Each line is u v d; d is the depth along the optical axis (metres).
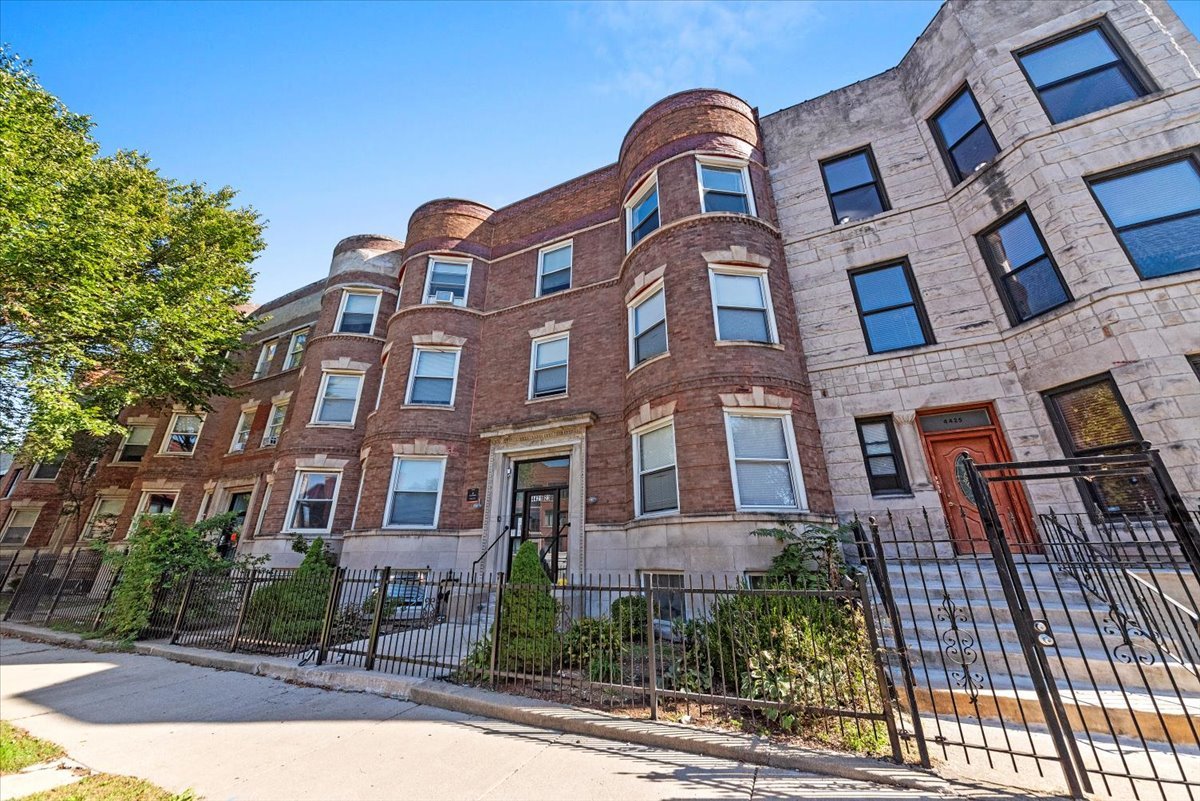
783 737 4.45
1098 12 9.15
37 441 13.68
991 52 9.84
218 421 20.30
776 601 5.23
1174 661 4.91
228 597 9.13
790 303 10.91
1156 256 7.64
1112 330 7.48
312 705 5.90
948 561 7.97
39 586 12.49
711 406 9.34
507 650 6.20
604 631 6.61
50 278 10.93
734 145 12.01
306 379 16.06
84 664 8.01
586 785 3.81
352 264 17.47
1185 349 7.01
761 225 11.23
